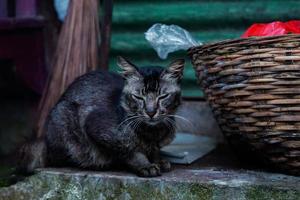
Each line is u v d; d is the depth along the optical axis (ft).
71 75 6.22
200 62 5.33
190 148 6.23
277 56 4.89
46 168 5.65
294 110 4.93
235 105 5.12
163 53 5.68
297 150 5.02
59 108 5.70
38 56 7.27
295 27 5.34
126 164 5.44
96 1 6.34
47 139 5.70
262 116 5.03
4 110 7.55
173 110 5.43
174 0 6.90
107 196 5.29
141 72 5.35
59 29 7.30
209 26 6.82
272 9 6.65
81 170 5.56
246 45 4.98
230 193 4.99
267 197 4.92
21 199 5.55
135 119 5.31
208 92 5.39
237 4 6.73
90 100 5.59
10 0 7.39
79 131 5.58
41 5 7.28
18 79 7.32
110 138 5.33
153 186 5.16
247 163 5.64
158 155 5.56
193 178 5.16
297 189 4.85
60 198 5.44
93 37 6.30
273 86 4.94
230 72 5.08
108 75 5.81
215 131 6.70
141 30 7.00
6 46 7.25
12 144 7.50
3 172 6.33
